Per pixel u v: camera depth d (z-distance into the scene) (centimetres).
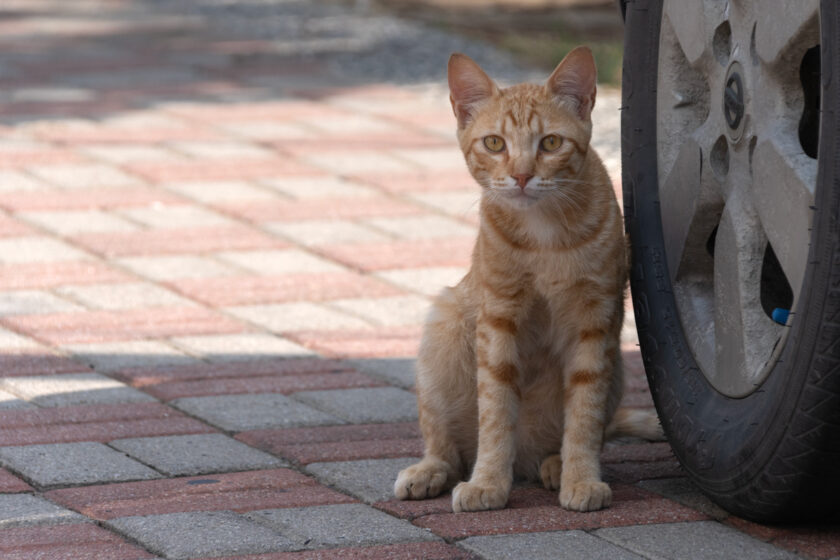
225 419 604
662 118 559
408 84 1443
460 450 566
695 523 471
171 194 1023
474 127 554
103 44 1678
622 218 570
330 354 715
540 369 555
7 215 954
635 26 578
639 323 552
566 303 534
